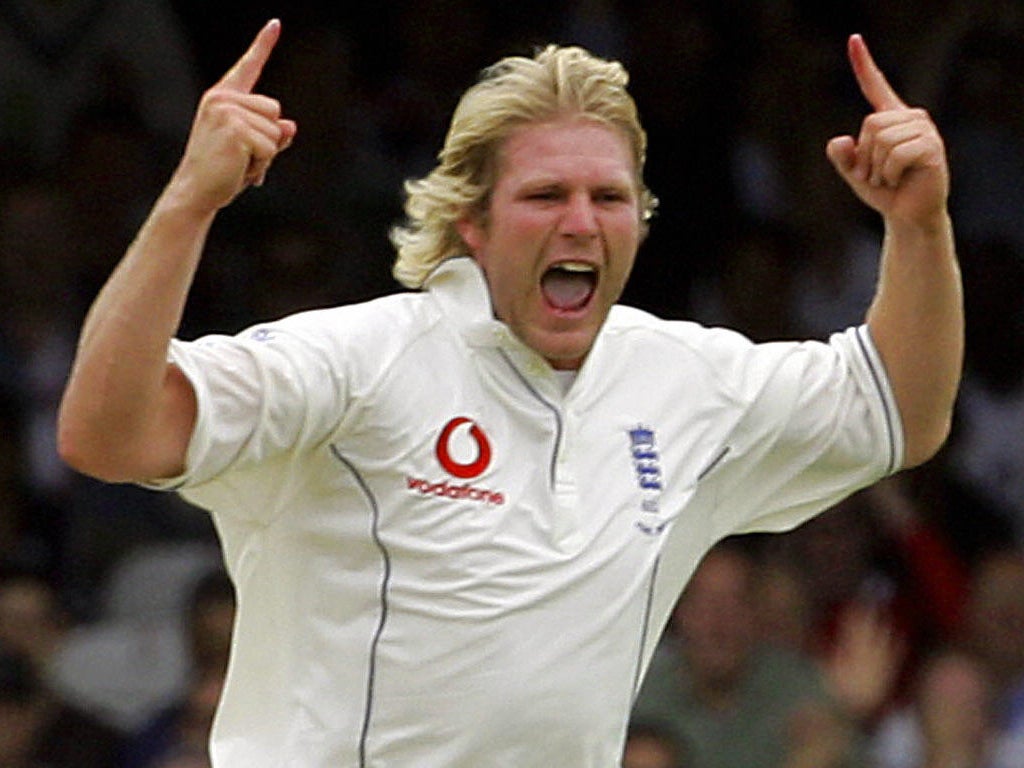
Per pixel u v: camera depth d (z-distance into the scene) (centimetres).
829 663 3656
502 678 1748
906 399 1944
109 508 3894
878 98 1862
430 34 4428
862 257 4331
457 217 1831
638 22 4475
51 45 4372
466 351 1789
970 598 3747
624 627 1789
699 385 1872
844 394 1936
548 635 1759
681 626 3484
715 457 1866
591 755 1791
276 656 1811
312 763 1780
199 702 3372
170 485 1719
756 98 4453
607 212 1783
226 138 1656
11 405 3888
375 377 1756
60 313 4088
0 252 4075
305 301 4025
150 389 1659
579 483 1794
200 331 3997
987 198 4497
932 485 3912
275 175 4159
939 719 3481
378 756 1769
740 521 1930
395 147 4319
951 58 4572
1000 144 4541
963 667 3497
